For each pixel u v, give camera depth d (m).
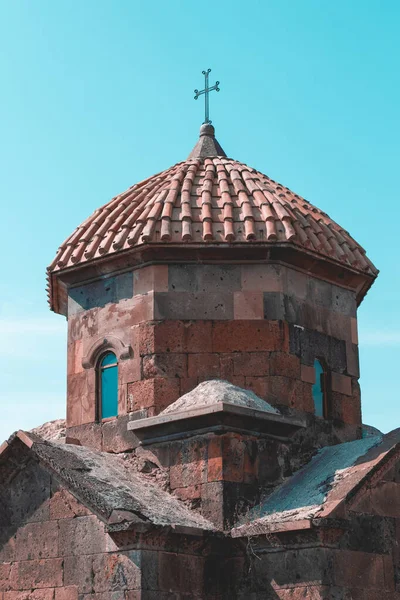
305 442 21.27
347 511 18.33
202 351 21.33
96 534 18.36
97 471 19.67
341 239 23.41
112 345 22.02
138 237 21.61
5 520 19.78
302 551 17.94
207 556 18.55
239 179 23.16
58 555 18.78
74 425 22.31
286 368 21.30
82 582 18.30
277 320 21.42
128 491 19.14
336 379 22.47
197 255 21.59
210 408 19.28
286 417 20.12
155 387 21.16
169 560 17.98
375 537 18.72
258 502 19.67
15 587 19.23
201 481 19.59
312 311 22.28
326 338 22.48
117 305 22.19
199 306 21.52
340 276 22.94
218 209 22.06
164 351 21.34
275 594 18.05
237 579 18.56
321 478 19.66
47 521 19.16
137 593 17.42
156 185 23.83
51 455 19.45
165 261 21.70
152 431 20.38
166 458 20.28
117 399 21.81
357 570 18.20
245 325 21.39
